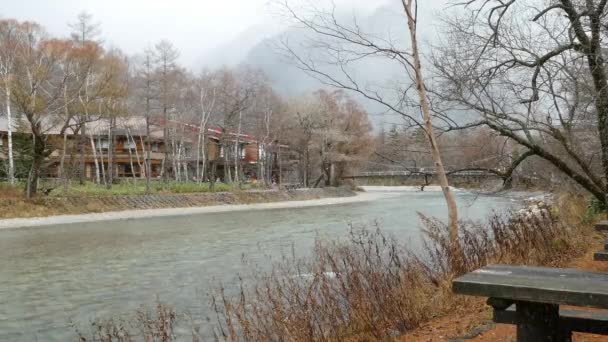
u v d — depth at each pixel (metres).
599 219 13.29
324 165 67.31
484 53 7.94
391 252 8.00
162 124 60.22
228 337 6.73
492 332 4.89
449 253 7.19
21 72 35.97
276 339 5.68
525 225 9.14
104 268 15.51
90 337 8.41
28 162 41.22
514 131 8.62
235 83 65.31
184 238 23.20
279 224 29.83
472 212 25.62
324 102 65.62
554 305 2.88
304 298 6.64
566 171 8.66
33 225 29.91
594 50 7.66
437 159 8.24
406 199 58.69
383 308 5.79
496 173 9.13
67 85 40.81
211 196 47.12
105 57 41.47
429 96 8.26
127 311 10.14
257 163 74.38
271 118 67.81
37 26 38.16
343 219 32.34
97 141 63.12
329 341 5.35
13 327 9.27
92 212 35.78
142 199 40.72
